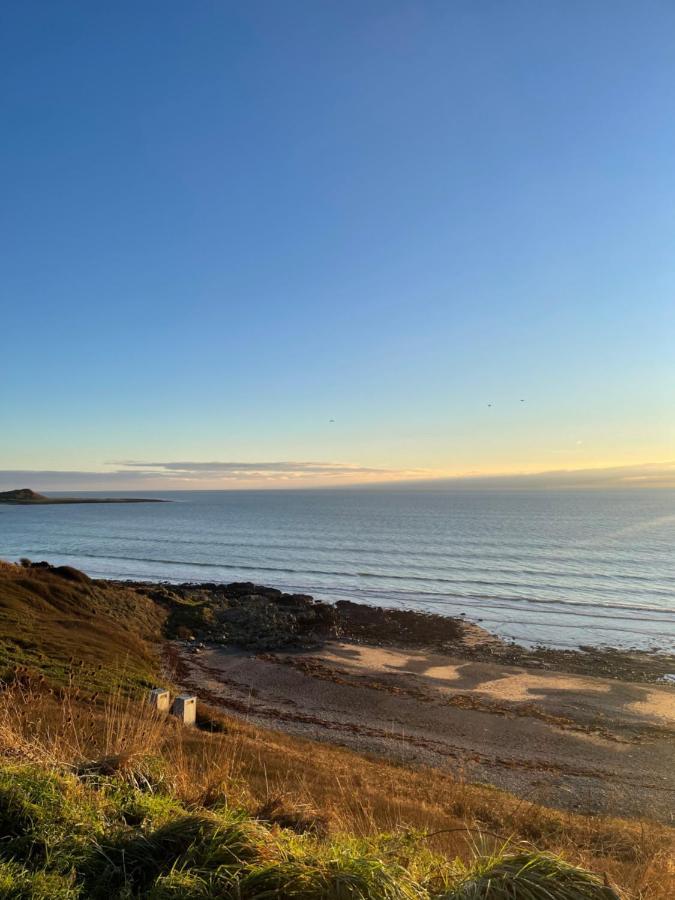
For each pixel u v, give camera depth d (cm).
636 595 6238
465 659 4041
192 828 369
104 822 383
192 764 677
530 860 325
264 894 304
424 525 15050
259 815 467
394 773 1736
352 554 9494
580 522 15812
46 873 321
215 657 4031
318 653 4166
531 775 2202
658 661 3984
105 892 322
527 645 4419
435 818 938
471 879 320
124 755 502
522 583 6925
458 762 2308
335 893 303
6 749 473
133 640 3984
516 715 2941
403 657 4081
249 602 5556
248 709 2891
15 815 368
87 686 1823
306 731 2603
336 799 816
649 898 411
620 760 2398
